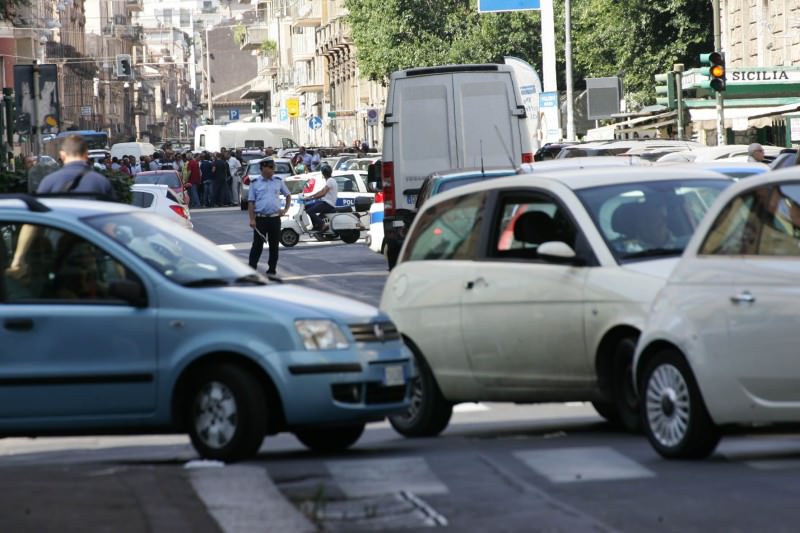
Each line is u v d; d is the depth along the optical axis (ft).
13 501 59.31
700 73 349.00
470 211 88.28
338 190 326.44
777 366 65.62
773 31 400.67
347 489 64.75
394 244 189.78
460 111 186.50
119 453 84.07
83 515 56.39
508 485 64.49
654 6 450.71
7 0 223.92
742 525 53.98
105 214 79.66
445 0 547.49
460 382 86.33
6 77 557.74
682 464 69.10
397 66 546.67
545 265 81.82
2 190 165.99
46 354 76.28
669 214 81.92
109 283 76.79
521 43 517.55
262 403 74.18
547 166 123.95
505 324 83.30
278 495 61.87
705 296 68.69
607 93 332.60
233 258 81.92
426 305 88.02
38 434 76.89
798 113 305.53
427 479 67.00
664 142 245.04
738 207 69.46
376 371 75.92
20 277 77.66
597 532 53.26
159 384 75.36
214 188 482.69
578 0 513.04
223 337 74.59
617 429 84.94
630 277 77.77
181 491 62.23
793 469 66.18
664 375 70.90
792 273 65.62
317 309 75.77
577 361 80.12
